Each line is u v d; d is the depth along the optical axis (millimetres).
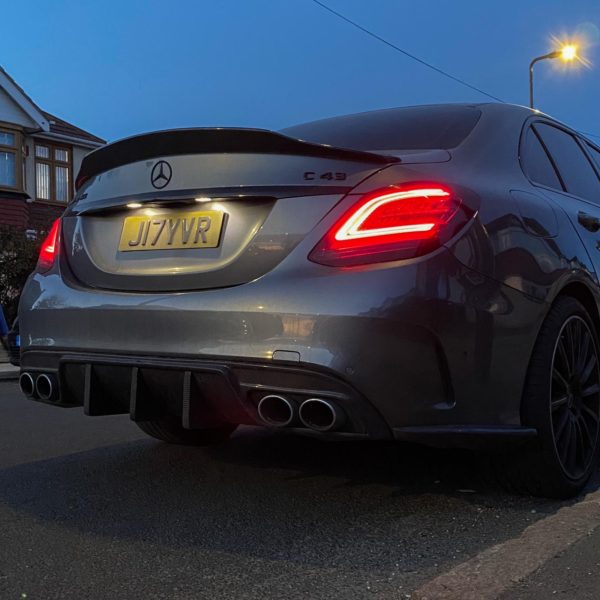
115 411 3000
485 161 3000
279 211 2623
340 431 2494
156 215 2916
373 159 2613
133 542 2674
